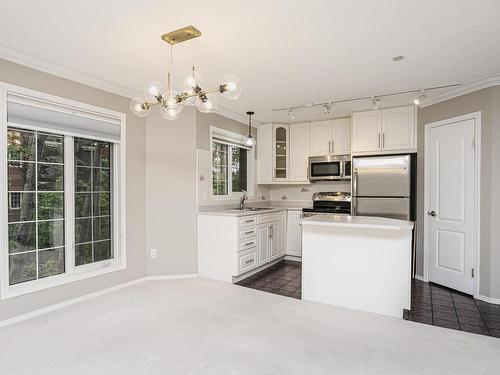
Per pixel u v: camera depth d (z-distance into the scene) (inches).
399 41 95.9
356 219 122.5
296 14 81.0
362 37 93.4
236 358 83.7
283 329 101.0
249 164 209.3
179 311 115.3
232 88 81.4
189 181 160.2
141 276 150.9
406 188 160.2
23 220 112.0
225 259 155.2
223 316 111.0
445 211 145.3
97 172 137.3
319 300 125.6
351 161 177.9
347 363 81.4
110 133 136.3
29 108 109.3
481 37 93.1
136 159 147.3
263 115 190.2
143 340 93.3
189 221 160.2
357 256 118.5
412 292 139.9
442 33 90.7
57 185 122.6
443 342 92.8
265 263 179.3
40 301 112.6
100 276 133.0
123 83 134.8
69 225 125.1
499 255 124.7
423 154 157.6
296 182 205.9
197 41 95.8
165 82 132.6
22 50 102.6
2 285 102.7
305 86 137.3
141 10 79.2
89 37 93.7
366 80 129.6
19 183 110.6
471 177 133.6
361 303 117.7
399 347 89.7
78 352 86.4
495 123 125.0
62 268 124.1
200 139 164.9
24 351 86.8
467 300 129.6
